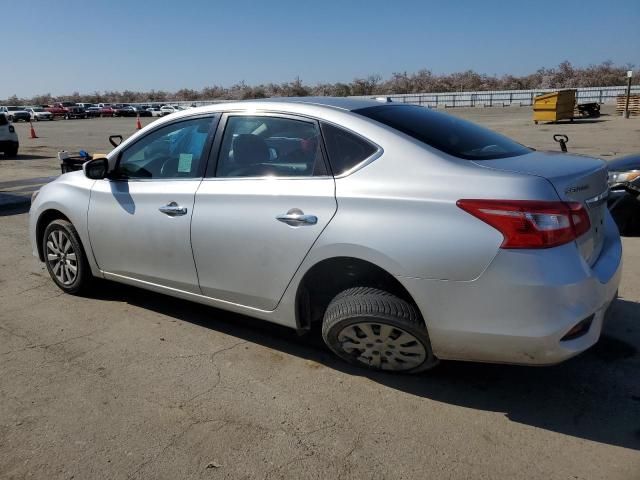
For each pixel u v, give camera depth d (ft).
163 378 10.85
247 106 11.63
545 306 8.40
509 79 231.71
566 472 8.06
